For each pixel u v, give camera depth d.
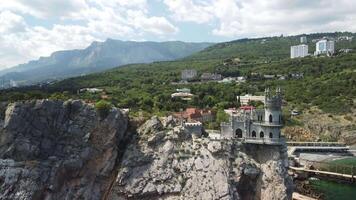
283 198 131.75
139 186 128.25
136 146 136.00
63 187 124.56
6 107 128.50
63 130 129.12
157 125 140.75
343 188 180.00
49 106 128.88
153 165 131.50
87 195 126.50
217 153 132.25
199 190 126.25
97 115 132.62
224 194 124.62
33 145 123.06
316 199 162.12
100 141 132.12
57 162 123.19
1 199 114.06
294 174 195.50
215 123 199.00
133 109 195.50
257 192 134.62
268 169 135.62
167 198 126.62
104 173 131.12
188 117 197.00
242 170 131.88
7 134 121.75
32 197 115.56
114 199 129.12
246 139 139.38
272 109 137.12
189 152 133.25
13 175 116.94
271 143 136.38
